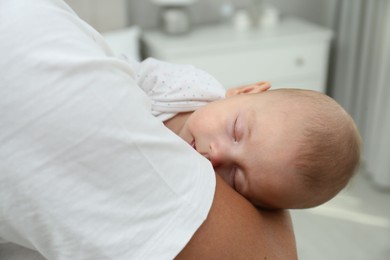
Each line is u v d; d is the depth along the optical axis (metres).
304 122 0.78
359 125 2.73
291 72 2.59
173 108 0.87
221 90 0.94
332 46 2.96
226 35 2.52
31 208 0.50
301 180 0.76
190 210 0.55
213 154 0.80
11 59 0.48
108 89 0.51
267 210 0.78
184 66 0.97
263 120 0.79
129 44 2.29
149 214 0.53
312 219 2.28
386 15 2.38
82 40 0.53
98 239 0.51
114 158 0.51
